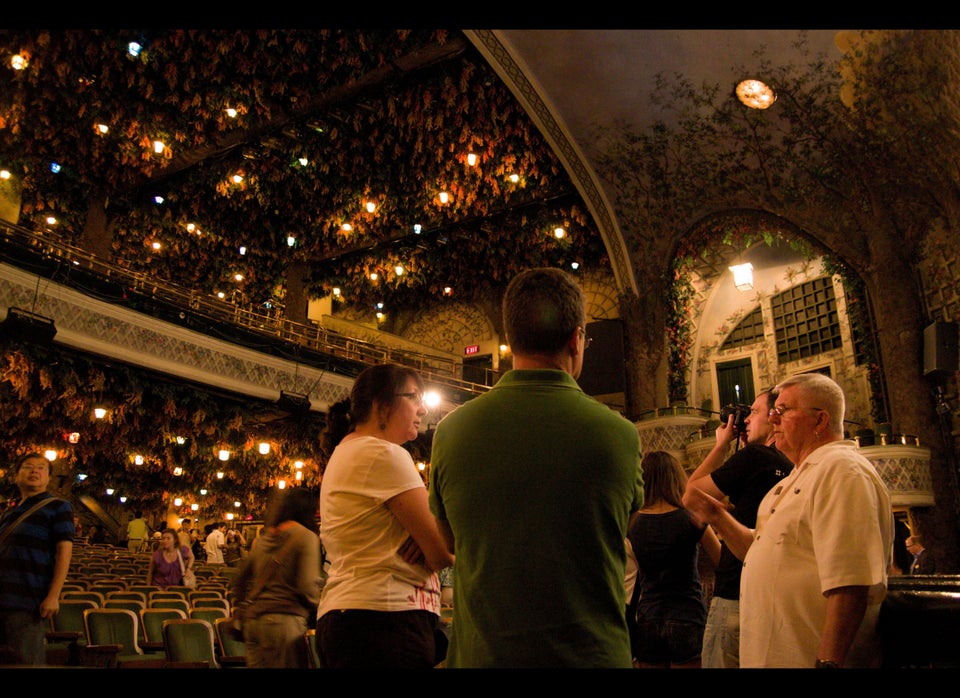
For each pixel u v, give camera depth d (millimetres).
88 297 12172
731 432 3213
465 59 14984
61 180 17281
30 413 13477
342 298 23391
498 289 22422
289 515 3287
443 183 18031
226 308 16125
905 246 14039
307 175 18016
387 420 2428
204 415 14125
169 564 9266
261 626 3072
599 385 18109
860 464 2213
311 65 14578
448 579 3650
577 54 14578
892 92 12328
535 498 1656
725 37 13469
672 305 17938
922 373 13250
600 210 17703
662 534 3326
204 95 14969
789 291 17453
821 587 2082
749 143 15125
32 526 3744
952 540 12289
